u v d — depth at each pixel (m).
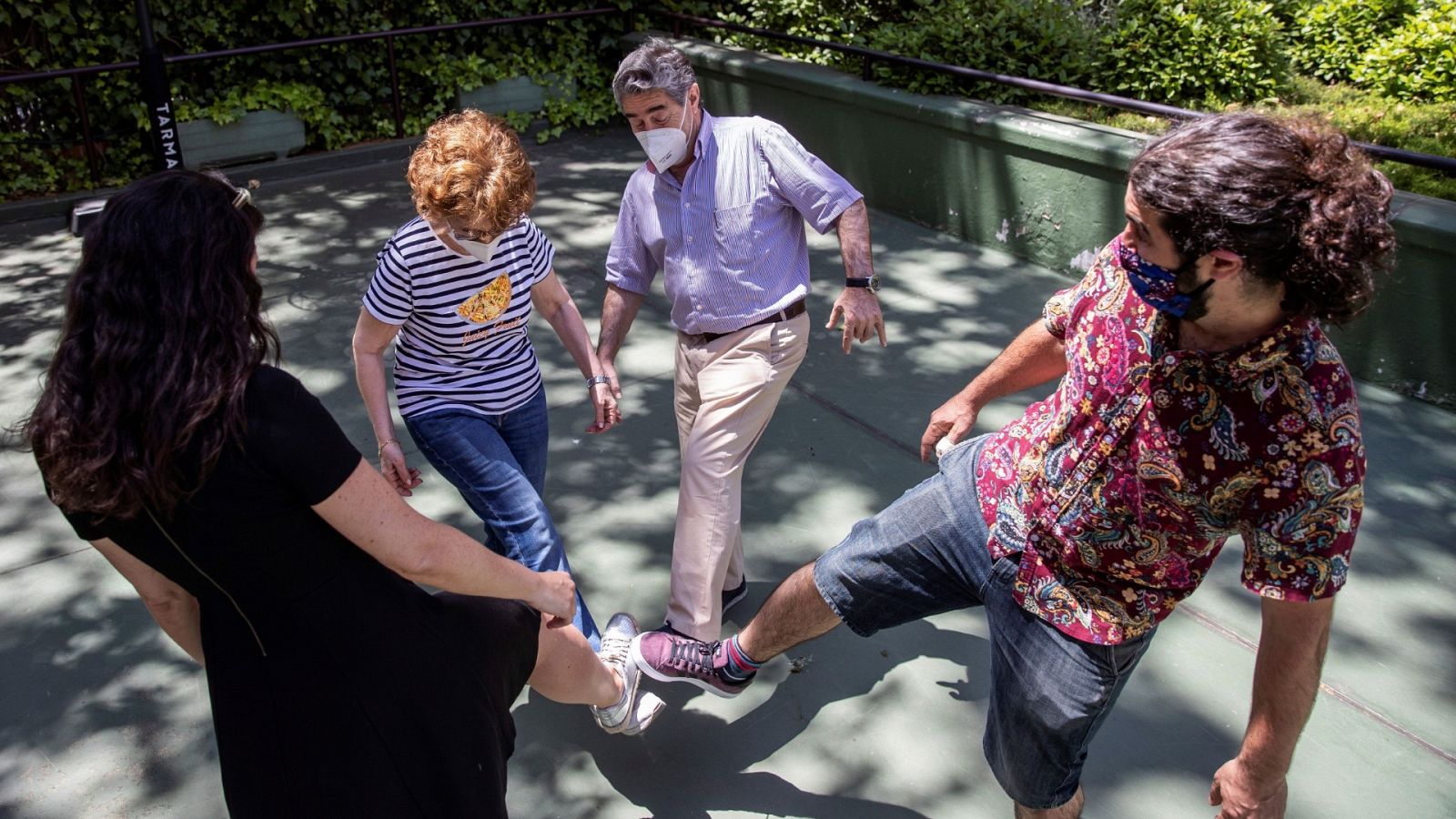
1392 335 4.16
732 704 2.72
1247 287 1.36
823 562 2.18
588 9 7.93
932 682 2.78
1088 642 1.77
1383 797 2.39
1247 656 2.83
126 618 3.07
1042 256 5.46
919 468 3.73
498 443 2.46
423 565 1.60
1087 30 6.05
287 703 1.58
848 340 2.51
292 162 7.06
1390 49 6.71
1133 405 1.57
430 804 1.65
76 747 2.61
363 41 7.45
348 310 5.07
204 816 2.42
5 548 3.39
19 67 6.62
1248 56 6.00
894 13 7.76
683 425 2.82
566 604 1.91
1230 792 1.69
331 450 1.48
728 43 7.68
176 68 7.00
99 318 1.37
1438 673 2.77
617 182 6.81
